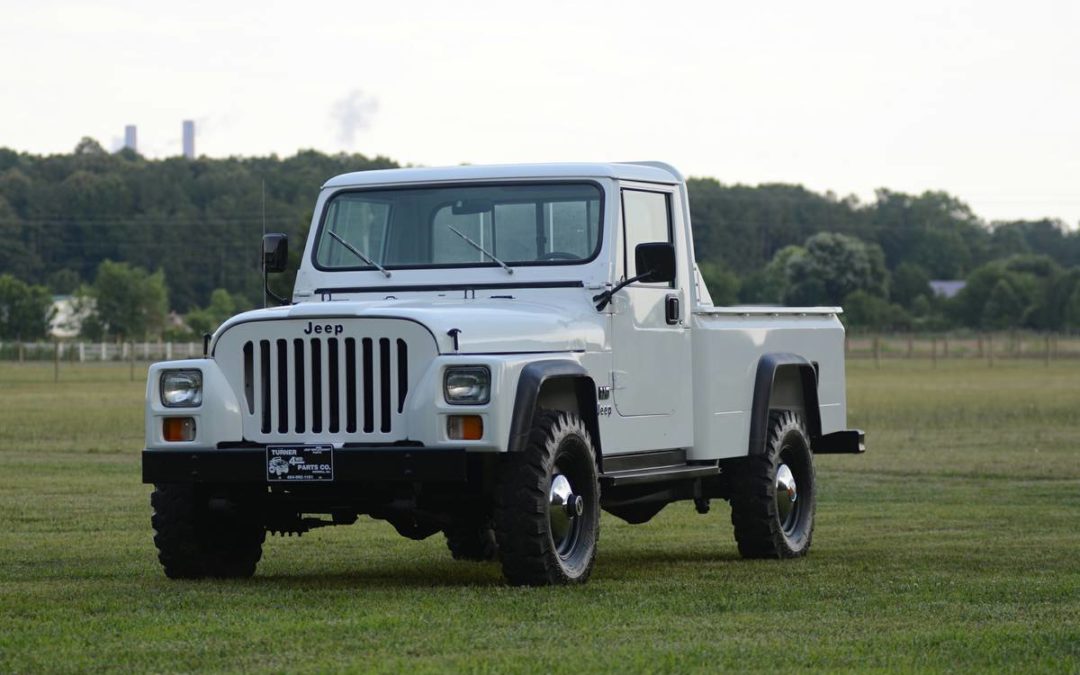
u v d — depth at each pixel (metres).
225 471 13.14
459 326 13.05
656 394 15.30
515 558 13.19
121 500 22.77
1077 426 42.62
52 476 27.16
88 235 191.50
